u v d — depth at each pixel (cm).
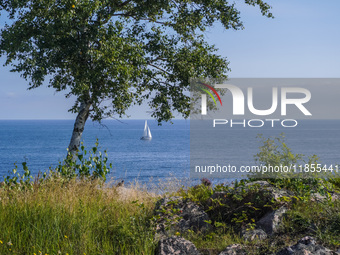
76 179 960
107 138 17850
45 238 611
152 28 1600
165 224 666
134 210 758
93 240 610
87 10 1244
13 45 1260
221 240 620
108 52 1295
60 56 1288
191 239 645
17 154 9656
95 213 717
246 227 661
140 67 1448
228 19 1517
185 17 1525
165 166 6738
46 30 1253
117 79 1334
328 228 602
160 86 1548
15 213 682
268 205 683
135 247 586
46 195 788
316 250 518
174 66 1550
